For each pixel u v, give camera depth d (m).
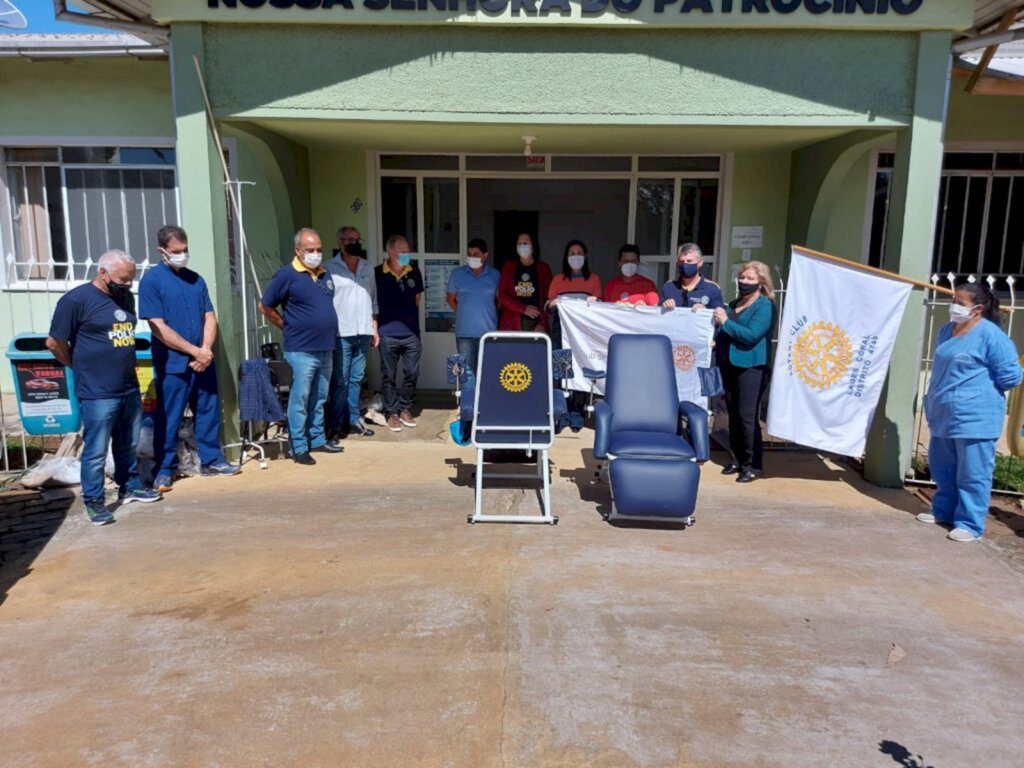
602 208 8.91
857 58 5.75
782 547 4.84
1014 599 4.22
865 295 5.68
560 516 5.29
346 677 3.40
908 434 5.99
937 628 3.91
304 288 6.17
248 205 8.45
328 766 2.85
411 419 7.82
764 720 3.14
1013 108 8.16
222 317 6.25
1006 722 3.17
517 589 4.20
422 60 5.86
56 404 5.89
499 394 5.24
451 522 5.15
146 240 8.74
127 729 3.07
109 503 5.53
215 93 5.95
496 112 5.93
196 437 6.04
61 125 8.39
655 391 5.51
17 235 8.72
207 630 3.80
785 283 8.55
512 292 7.80
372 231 8.73
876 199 8.39
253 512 5.34
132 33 6.06
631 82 5.86
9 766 2.86
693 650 3.64
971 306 4.79
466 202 8.88
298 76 5.90
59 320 4.81
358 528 5.05
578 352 7.33
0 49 7.38
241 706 3.21
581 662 3.52
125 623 3.87
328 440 7.02
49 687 3.35
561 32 5.79
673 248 8.87
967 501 4.96
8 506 5.46
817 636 3.80
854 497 5.80
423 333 9.16
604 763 2.88
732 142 7.49
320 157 8.53
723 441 7.01
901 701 3.30
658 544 4.84
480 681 3.37
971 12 5.51
